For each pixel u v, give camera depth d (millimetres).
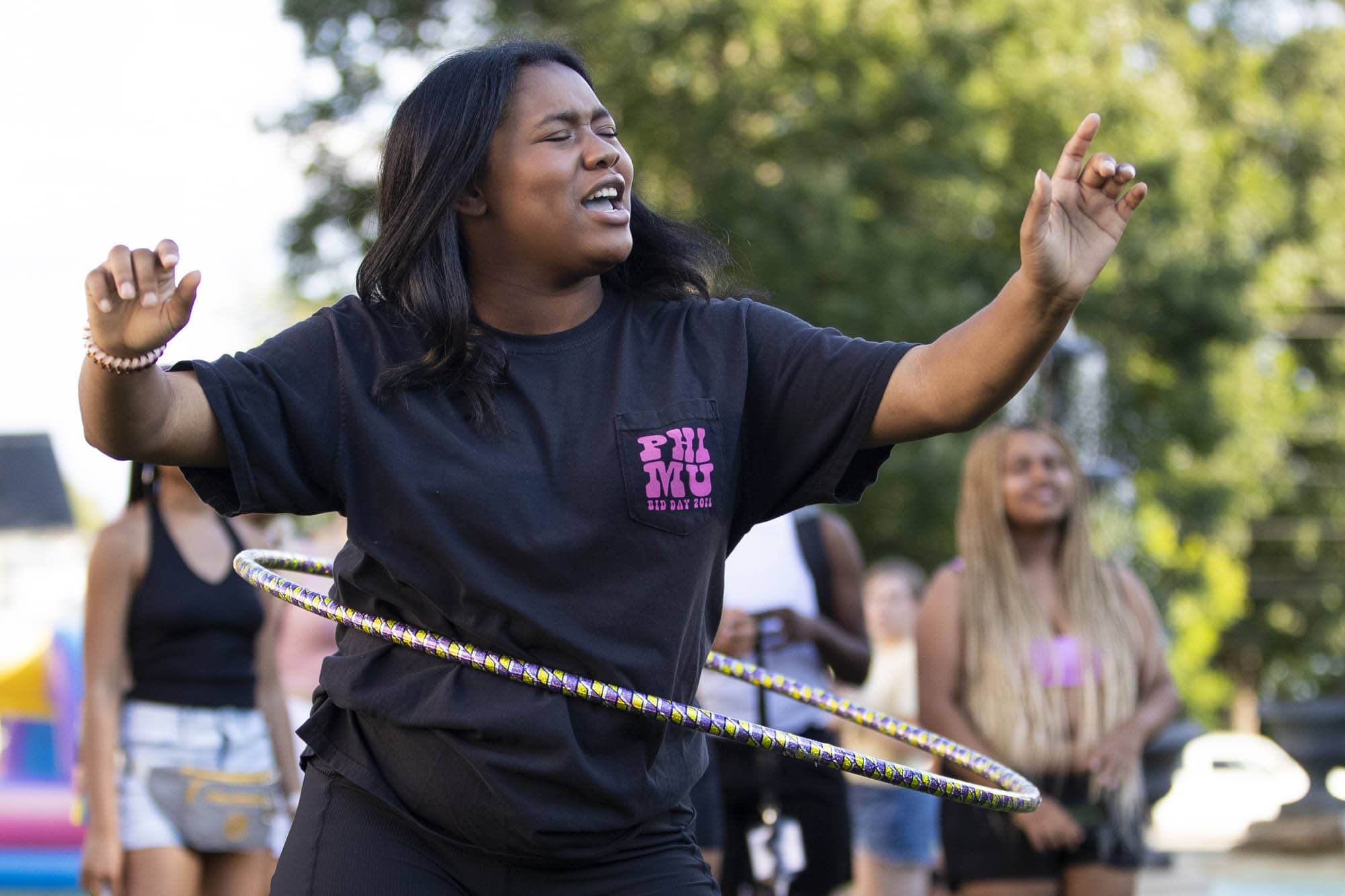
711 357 4699
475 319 4703
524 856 4508
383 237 4707
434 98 4719
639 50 33688
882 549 35625
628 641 4449
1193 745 25000
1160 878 18625
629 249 4711
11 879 15922
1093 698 8742
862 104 34719
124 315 4008
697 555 4520
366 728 4672
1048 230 4082
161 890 8500
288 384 4520
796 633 9367
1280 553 60125
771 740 4688
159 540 8750
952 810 8812
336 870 4578
